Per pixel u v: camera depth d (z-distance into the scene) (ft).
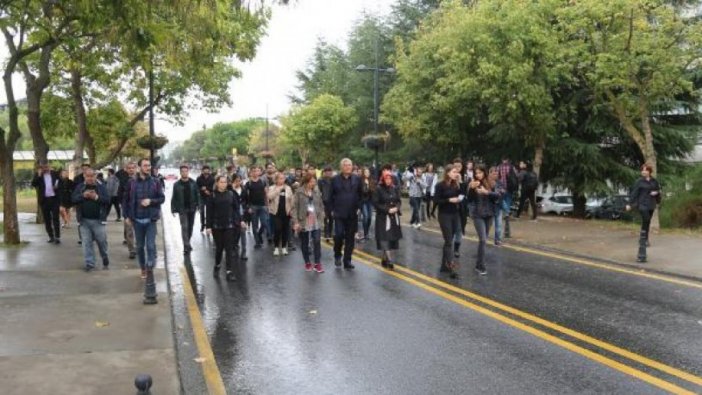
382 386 18.78
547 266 40.09
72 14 40.47
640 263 40.22
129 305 28.07
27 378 18.48
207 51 49.78
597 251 45.78
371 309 28.37
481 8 68.69
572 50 59.31
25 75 63.36
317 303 29.73
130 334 23.26
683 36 53.88
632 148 84.48
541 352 21.91
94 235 38.04
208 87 88.84
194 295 31.91
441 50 72.33
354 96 154.81
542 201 98.84
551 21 72.02
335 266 40.40
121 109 92.58
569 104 75.87
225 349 22.65
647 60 54.65
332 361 21.12
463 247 49.19
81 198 37.55
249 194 50.62
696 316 26.81
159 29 33.73
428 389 18.49
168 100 90.89
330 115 154.40
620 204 85.51
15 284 32.99
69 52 54.90
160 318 25.68
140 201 35.27
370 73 148.56
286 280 35.81
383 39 145.79
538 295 31.14
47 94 85.76
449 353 21.86
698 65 58.18
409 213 83.51
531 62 64.69
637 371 19.89
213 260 44.09
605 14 54.03
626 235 55.06
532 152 85.30
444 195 36.17
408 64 91.20
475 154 96.99
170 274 38.24
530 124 72.90
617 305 28.91
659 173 81.92
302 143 160.25
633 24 54.44
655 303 29.30
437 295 31.22
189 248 46.60
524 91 65.51
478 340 23.40
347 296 31.22
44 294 30.45
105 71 77.25
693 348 22.29
